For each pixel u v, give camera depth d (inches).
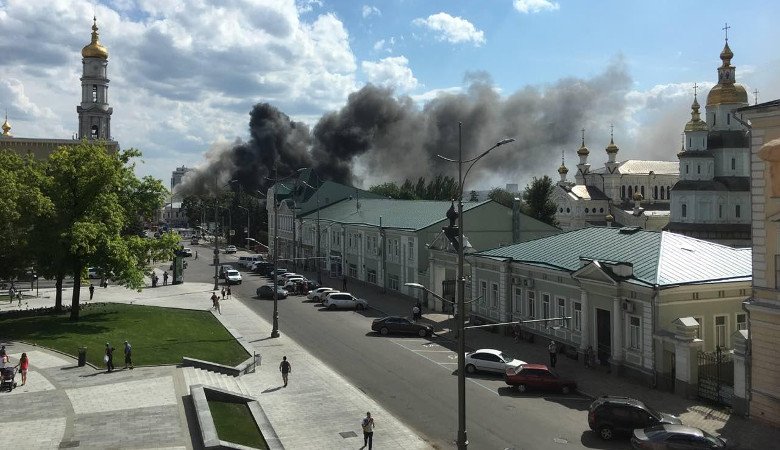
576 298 1459.2
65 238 1658.5
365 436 906.7
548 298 1577.3
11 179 1674.5
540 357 1483.8
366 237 2908.5
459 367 850.1
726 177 3558.1
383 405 1141.7
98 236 1729.8
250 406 1100.5
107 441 898.1
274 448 911.0
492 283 1828.2
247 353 1513.3
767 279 1008.9
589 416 983.0
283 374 1268.5
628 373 1296.8
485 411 1100.5
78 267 1780.3
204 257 4399.6
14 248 1695.4
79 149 1795.0
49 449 864.3
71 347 1451.8
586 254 1536.7
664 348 1210.6
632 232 1553.9
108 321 1782.7
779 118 986.1
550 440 956.6
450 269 2146.9
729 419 1040.2
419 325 1777.8
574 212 4557.1
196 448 878.4
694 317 1253.1
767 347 1006.4
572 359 1461.6
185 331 1733.5
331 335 1792.6
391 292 2632.9
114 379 1224.2
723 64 3602.4
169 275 3326.8
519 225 2351.1
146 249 1895.9
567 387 1207.6
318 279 2945.4
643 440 868.6
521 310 1699.1
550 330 1563.7
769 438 948.6
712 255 1380.4
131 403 1075.9
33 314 1865.2
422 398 1181.7
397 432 995.3
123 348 1467.8
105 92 4094.5
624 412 949.8
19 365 1263.5
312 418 1065.5
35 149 3440.0
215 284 2731.3
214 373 1320.1
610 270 1330.0
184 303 2341.3
